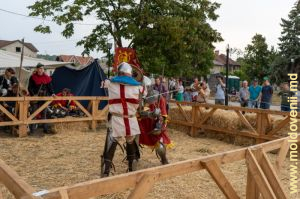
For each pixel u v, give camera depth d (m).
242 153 3.76
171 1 15.59
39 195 2.15
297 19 32.75
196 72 22.11
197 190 5.15
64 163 6.28
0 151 7.03
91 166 6.13
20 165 6.08
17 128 8.70
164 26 14.84
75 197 2.35
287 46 32.84
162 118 5.90
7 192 4.68
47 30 15.78
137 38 15.26
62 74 12.41
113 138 5.18
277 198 3.94
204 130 9.72
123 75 5.08
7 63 12.31
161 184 5.30
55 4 15.45
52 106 9.49
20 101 8.49
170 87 16.59
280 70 33.16
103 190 2.51
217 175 3.43
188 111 9.93
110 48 15.91
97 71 11.58
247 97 13.23
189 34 15.92
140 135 5.98
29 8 15.73
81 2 15.20
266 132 8.46
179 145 8.40
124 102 5.01
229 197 3.57
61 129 9.19
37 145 7.68
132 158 5.43
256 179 3.77
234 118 8.88
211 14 16.91
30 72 12.66
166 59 16.02
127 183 2.67
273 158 7.49
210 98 30.94
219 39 17.31
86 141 8.23
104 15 15.94
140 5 15.62
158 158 6.27
